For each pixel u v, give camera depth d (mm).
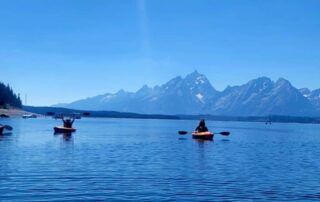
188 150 51281
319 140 85625
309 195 23828
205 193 23953
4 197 21984
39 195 22578
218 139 78812
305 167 36062
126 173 30484
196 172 31781
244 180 28375
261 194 23953
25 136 71500
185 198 22688
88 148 50906
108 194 23203
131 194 23344
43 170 30953
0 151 44219
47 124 139500
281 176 30469
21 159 37500
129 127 145750
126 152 46938
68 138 69625
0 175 28344
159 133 99812
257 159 42250
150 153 46375
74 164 34812
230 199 22688
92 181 26875
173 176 29484
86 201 21531
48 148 49344
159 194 23469
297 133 130750
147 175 29719
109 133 94125
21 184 25359
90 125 159500
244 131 142625
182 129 135000
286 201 22406
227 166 35906
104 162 36719
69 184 25688
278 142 75688
